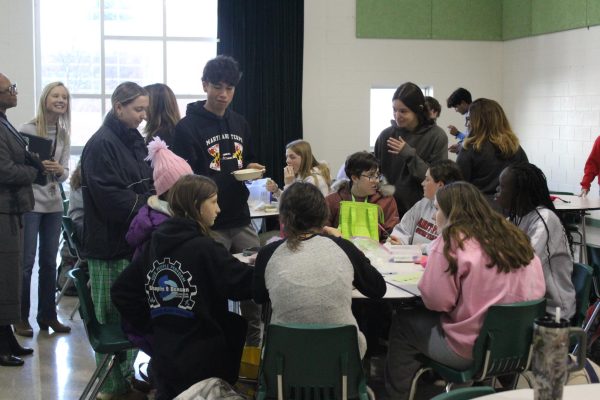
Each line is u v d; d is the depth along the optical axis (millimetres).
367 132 8047
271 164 7820
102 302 3248
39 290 4500
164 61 7824
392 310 3355
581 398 1722
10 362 3953
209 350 2613
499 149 3959
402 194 4035
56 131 4434
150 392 3559
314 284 2418
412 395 2811
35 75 7480
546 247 2980
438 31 8031
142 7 7734
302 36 7758
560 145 7125
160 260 2635
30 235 4336
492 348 2502
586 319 3434
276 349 2326
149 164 3414
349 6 7906
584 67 6711
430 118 4176
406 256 3287
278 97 7762
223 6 7582
